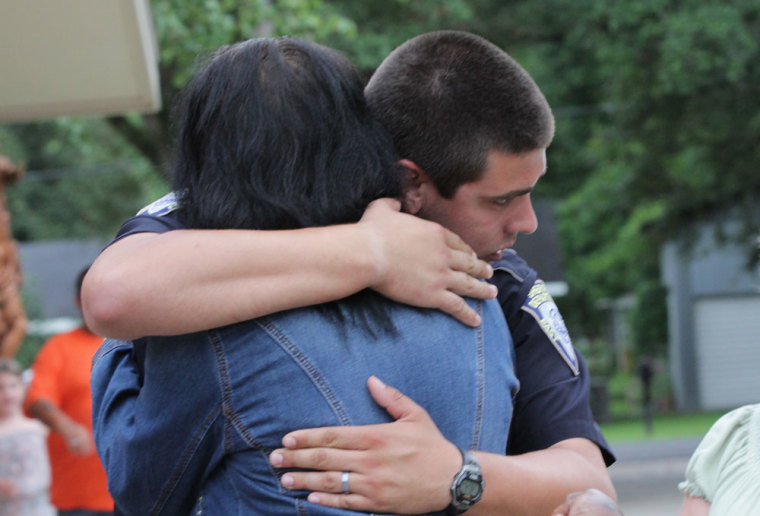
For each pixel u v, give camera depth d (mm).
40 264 35781
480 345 3445
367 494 3182
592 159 38969
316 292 3189
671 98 32281
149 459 3299
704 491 4102
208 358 3225
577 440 3846
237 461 3268
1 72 6391
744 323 49469
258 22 19672
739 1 30531
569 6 34125
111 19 5973
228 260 3148
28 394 10031
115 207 45781
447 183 3621
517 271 4020
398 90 3656
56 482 10086
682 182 35312
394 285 3297
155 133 27500
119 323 3141
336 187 3381
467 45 3660
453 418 3340
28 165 46125
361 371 3232
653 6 30859
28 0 5734
